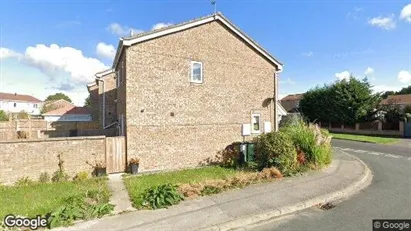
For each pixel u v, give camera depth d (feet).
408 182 32.42
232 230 19.39
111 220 20.17
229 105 48.47
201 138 45.21
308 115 122.52
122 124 44.50
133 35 39.17
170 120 42.39
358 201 25.49
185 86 43.93
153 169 40.65
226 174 35.91
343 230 19.04
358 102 101.81
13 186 30.91
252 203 23.93
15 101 219.61
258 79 52.19
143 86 40.32
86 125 77.51
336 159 47.26
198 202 24.09
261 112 52.34
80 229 18.57
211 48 46.78
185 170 40.32
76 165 35.58
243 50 50.47
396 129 92.38
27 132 61.98
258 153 39.19
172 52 42.86
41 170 33.32
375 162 46.26
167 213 21.58
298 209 23.48
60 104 193.36
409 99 129.59
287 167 35.35
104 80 67.05
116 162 38.50
